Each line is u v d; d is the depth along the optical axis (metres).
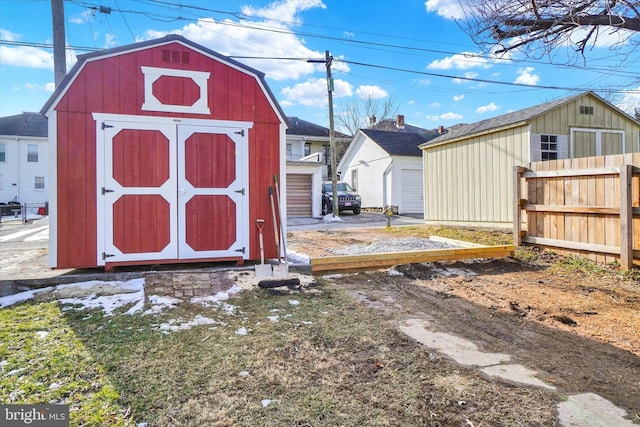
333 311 4.12
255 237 5.74
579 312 4.09
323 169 27.62
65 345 3.15
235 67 5.63
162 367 2.79
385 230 10.93
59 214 4.89
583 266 5.90
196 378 2.63
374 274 5.67
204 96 5.47
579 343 3.29
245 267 5.52
